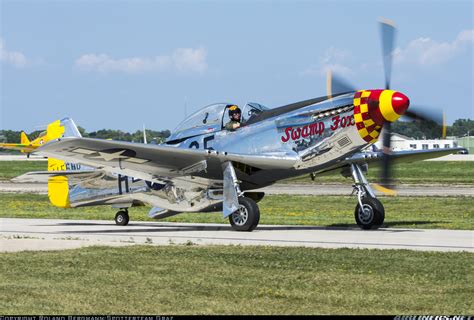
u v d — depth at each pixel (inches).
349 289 526.6
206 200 981.2
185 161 942.4
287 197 1745.8
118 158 932.6
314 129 935.7
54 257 666.2
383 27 931.3
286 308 474.0
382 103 893.2
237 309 471.2
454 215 1256.8
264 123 968.9
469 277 565.9
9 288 532.4
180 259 653.3
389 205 1481.3
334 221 1120.2
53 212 1342.3
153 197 1034.1
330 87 934.4
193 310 469.1
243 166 964.0
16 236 877.2
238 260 647.1
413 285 538.3
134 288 531.8
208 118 1007.0
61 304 483.8
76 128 1117.7
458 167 3636.8
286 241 810.8
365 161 987.3
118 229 1010.7
